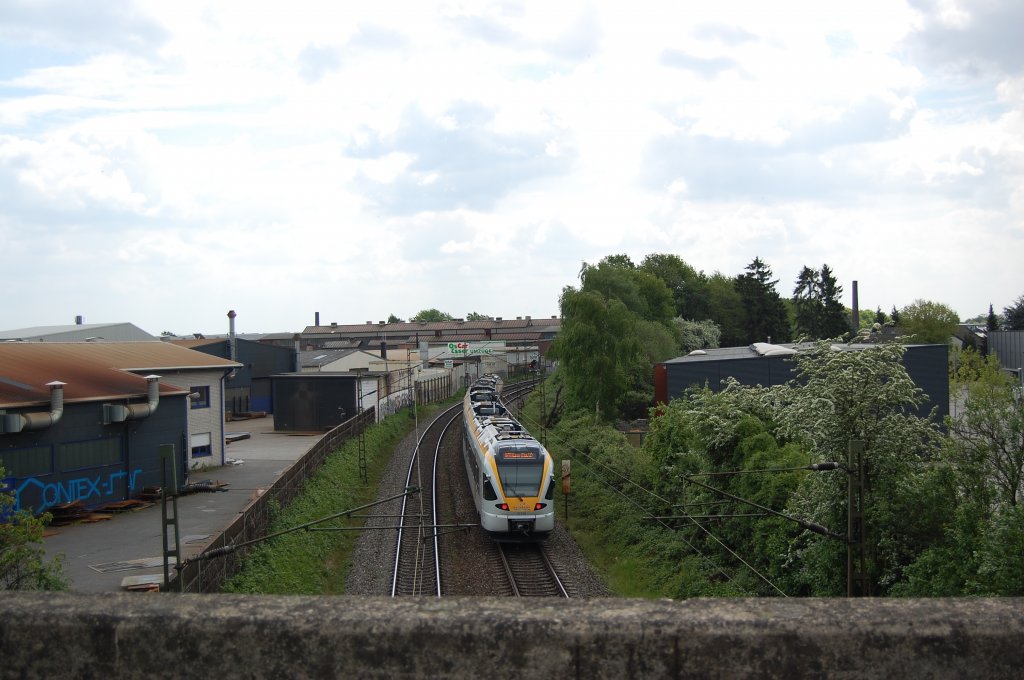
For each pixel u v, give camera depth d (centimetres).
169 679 337
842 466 1326
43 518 1258
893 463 1521
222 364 3444
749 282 9056
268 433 4769
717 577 1995
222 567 1645
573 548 2427
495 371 10469
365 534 2534
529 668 325
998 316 10700
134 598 358
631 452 3169
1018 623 328
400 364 6931
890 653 324
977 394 1806
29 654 343
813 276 9756
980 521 1327
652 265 9262
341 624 332
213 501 2634
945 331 8119
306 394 4819
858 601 349
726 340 9031
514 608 341
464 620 331
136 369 3016
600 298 4731
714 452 2225
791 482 1864
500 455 2445
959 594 1258
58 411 2314
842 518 1527
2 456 2200
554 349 4806
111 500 2542
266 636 333
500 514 2372
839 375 1567
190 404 3316
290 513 2330
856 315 8988
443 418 6241
